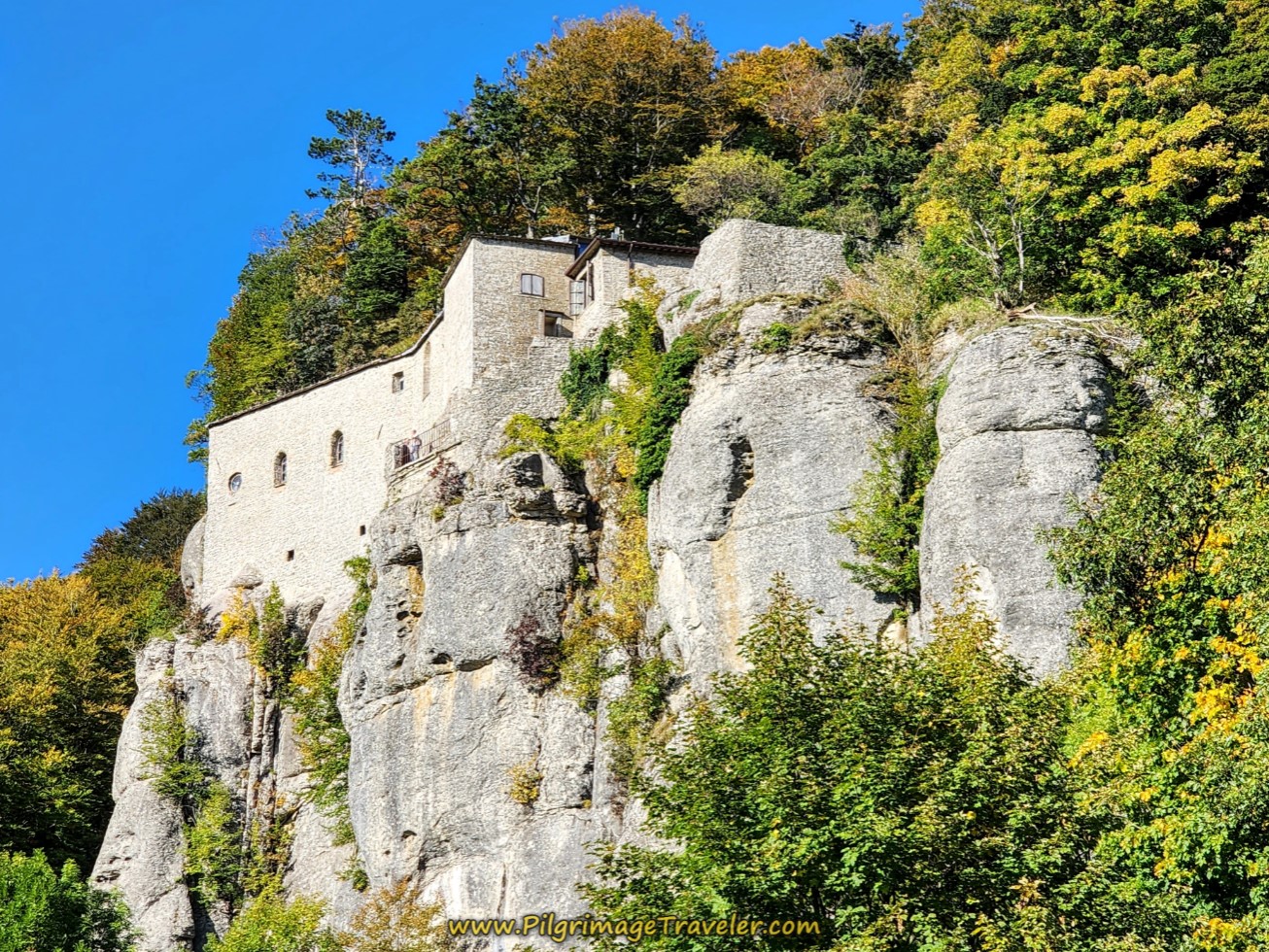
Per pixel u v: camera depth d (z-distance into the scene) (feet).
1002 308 140.97
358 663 168.66
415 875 151.84
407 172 252.42
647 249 180.45
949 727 84.43
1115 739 85.30
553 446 164.35
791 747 85.25
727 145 237.86
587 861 137.18
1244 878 79.41
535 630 152.35
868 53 251.60
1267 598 82.02
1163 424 99.19
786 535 133.49
